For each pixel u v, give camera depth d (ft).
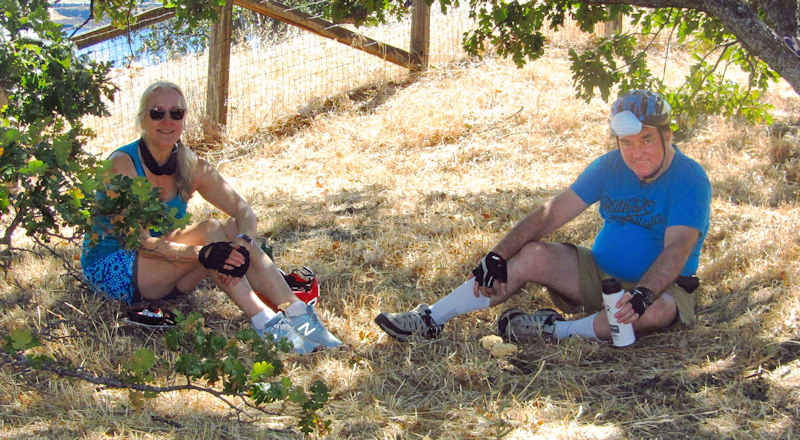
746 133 23.61
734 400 9.82
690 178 11.04
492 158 24.14
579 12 14.93
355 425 9.64
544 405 10.11
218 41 27.20
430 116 27.94
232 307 13.44
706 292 13.41
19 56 12.32
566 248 12.09
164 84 11.84
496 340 11.85
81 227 9.05
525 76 30.55
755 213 17.49
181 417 9.57
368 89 31.32
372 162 24.95
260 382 8.63
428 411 10.12
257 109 29.91
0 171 8.44
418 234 17.40
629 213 11.59
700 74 16.71
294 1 31.83
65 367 9.48
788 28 13.30
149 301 12.21
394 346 12.01
